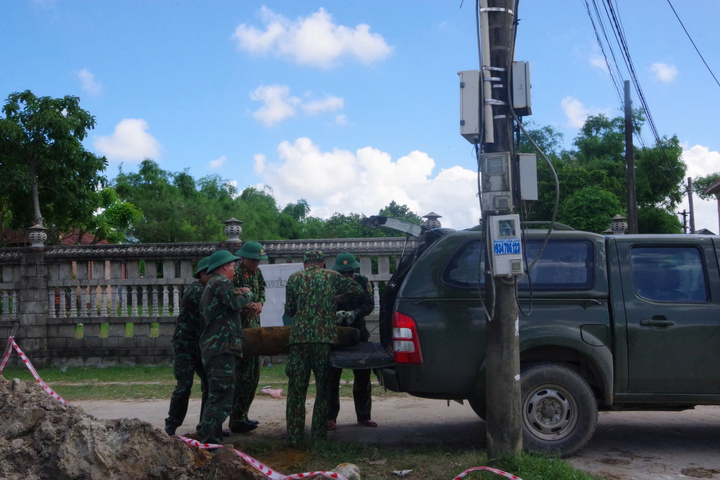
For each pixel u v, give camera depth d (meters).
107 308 12.73
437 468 4.96
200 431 5.70
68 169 17.19
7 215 19.48
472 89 4.88
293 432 5.80
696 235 5.88
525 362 5.55
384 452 5.62
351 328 6.36
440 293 5.54
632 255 5.75
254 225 52.34
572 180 31.39
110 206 30.55
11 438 4.30
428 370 5.45
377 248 11.98
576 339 5.41
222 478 4.31
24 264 12.48
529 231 5.84
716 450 5.88
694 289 5.67
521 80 4.88
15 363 12.35
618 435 6.50
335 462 5.33
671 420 7.30
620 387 5.49
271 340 6.18
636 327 5.50
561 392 5.40
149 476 4.25
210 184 54.59
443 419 7.46
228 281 5.55
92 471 4.12
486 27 4.85
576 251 5.72
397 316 5.56
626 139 19.52
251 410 8.27
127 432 4.34
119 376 11.32
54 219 18.77
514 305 4.80
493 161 4.83
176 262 12.46
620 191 32.78
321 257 6.28
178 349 6.17
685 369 5.48
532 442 5.32
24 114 16.91
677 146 36.78
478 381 5.43
